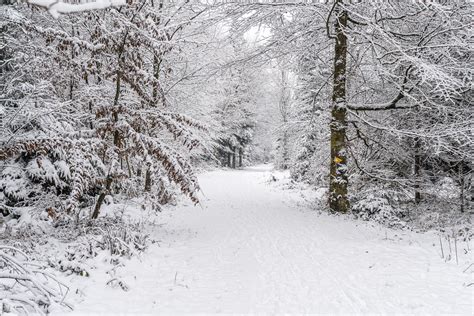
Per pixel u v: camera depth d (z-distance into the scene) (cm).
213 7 1270
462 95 1161
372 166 1456
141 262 676
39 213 893
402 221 1141
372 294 567
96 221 889
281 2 1218
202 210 1421
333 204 1280
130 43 833
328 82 1415
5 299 406
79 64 794
